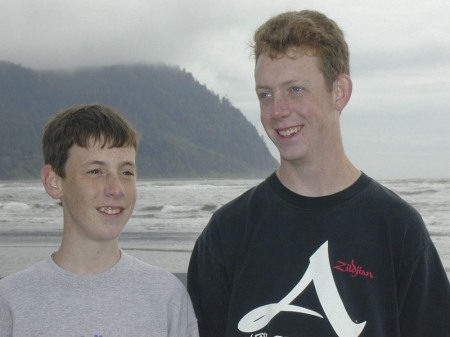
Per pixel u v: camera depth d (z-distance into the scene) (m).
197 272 2.80
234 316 2.53
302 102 2.46
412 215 2.48
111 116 2.66
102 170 2.57
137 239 13.34
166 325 2.57
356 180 2.55
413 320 2.46
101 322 2.47
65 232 2.60
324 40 2.47
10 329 2.42
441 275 2.52
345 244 2.45
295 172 2.56
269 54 2.49
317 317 2.39
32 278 2.52
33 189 58.88
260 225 2.58
